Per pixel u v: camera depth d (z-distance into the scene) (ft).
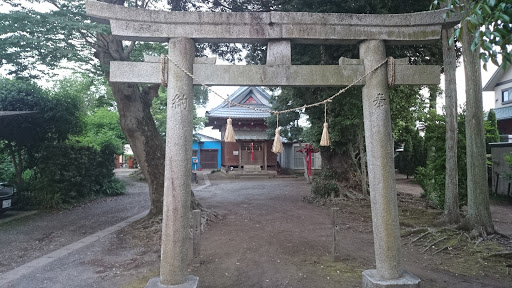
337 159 43.21
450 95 27.07
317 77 14.12
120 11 13.23
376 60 14.10
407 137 65.87
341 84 14.17
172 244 12.84
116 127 61.67
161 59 13.62
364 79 14.28
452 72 26.99
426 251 21.18
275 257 19.39
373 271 14.20
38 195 36.96
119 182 52.90
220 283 15.72
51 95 42.65
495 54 9.64
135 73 13.62
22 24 22.06
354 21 14.06
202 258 19.31
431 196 35.01
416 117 44.88
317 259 19.13
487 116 55.88
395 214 13.50
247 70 13.92
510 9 9.08
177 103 13.41
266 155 83.82
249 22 13.84
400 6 27.86
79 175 42.60
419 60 34.50
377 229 13.48
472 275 17.01
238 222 29.19
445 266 18.44
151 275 16.85
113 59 27.22
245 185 62.54
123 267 18.28
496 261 19.01
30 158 41.19
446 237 22.67
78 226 28.84
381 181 13.52
